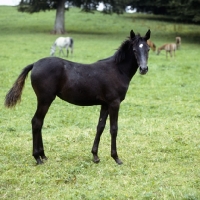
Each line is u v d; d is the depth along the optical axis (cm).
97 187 711
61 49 2878
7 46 3288
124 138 1041
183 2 4028
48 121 1221
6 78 1947
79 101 824
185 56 2980
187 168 816
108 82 819
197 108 1425
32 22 5150
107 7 4631
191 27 4947
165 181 741
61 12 4375
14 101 811
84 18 5434
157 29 4756
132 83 1919
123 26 4947
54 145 974
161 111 1369
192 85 1883
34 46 3362
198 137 1063
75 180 741
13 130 1116
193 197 659
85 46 3444
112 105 827
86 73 817
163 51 3300
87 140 1025
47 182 733
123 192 686
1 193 684
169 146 975
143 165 837
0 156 880
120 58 833
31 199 663
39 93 807
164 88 1811
